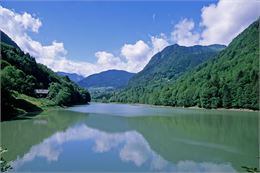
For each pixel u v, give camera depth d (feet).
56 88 514.68
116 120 252.21
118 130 190.29
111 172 97.19
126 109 433.07
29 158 112.27
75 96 619.67
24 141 145.28
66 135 166.40
